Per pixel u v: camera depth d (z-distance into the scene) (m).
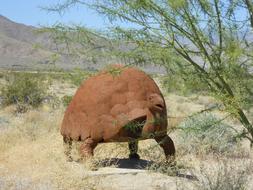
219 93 4.54
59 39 4.56
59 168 9.06
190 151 11.98
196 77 4.68
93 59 4.59
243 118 4.70
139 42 4.58
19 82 26.89
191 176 9.45
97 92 9.92
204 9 4.56
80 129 10.06
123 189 8.62
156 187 8.77
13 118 22.06
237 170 9.11
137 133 9.60
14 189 8.15
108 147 11.55
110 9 4.60
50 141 12.33
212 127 5.06
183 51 4.64
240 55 4.31
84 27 4.53
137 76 9.91
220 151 11.90
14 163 9.58
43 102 26.70
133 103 9.55
